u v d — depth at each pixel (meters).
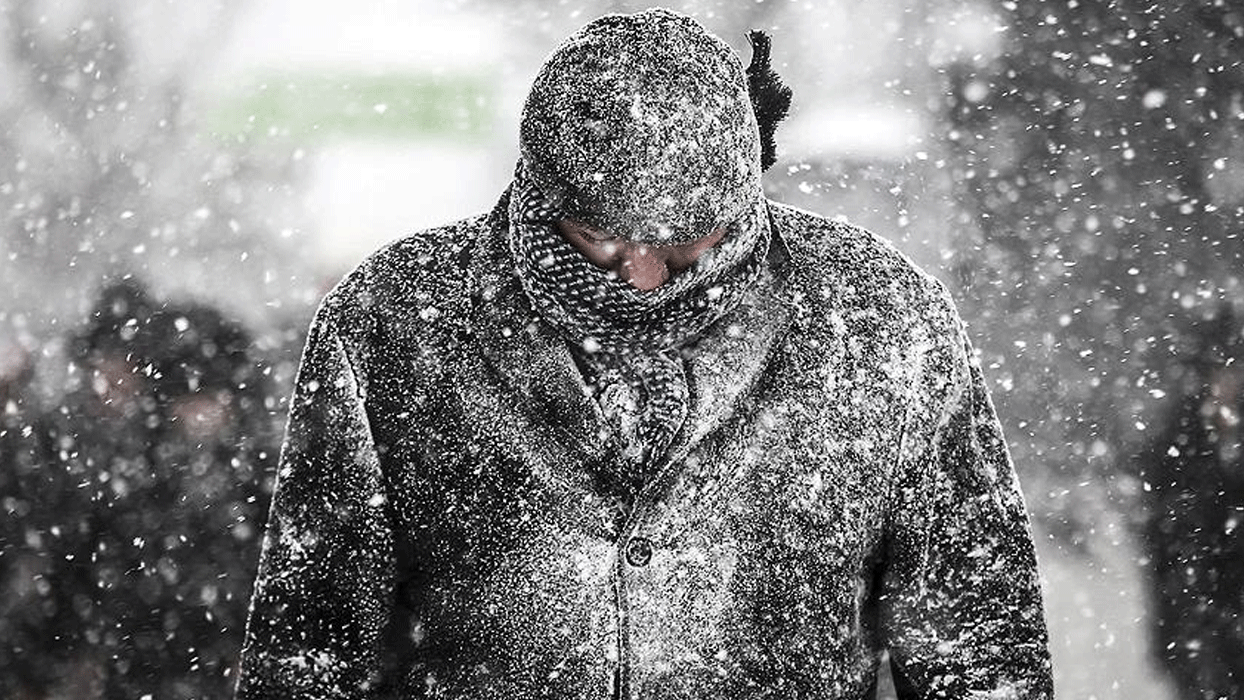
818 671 8.16
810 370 8.14
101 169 43.00
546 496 8.05
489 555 8.12
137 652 20.11
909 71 42.50
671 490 8.00
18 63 45.44
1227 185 34.81
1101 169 36.41
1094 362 28.84
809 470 8.08
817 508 8.09
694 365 8.02
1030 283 32.69
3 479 21.78
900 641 8.49
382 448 8.30
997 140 38.91
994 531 8.41
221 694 19.95
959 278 34.12
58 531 21.20
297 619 8.41
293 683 8.42
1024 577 8.47
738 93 7.69
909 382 8.26
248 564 21.02
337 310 8.45
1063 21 39.78
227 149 42.91
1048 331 30.16
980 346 30.42
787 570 8.07
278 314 32.12
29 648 20.17
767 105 8.31
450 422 8.17
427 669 8.30
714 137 7.47
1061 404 27.91
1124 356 28.81
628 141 7.39
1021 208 36.16
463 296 8.27
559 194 7.57
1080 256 33.16
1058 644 22.62
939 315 8.41
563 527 8.03
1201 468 25.25
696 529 8.01
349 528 8.35
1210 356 27.86
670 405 7.97
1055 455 26.62
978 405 8.55
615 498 8.02
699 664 8.02
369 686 8.48
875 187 38.66
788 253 8.28
